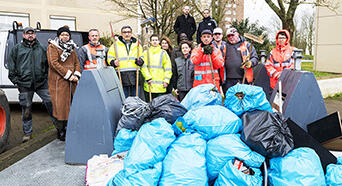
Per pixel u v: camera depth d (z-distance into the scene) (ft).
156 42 17.48
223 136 8.94
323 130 11.39
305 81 12.21
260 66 21.63
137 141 8.93
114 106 12.39
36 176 10.87
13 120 21.31
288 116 12.18
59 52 14.82
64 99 14.76
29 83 15.52
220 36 16.65
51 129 18.37
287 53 16.85
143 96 19.48
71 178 10.67
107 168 9.71
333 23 40.68
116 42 16.51
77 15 59.52
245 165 8.33
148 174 8.00
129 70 16.40
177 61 17.62
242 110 10.00
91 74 11.51
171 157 8.43
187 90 17.40
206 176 8.44
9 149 14.97
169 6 38.47
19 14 55.62
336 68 40.65
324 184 8.27
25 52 15.46
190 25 29.25
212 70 15.26
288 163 8.21
